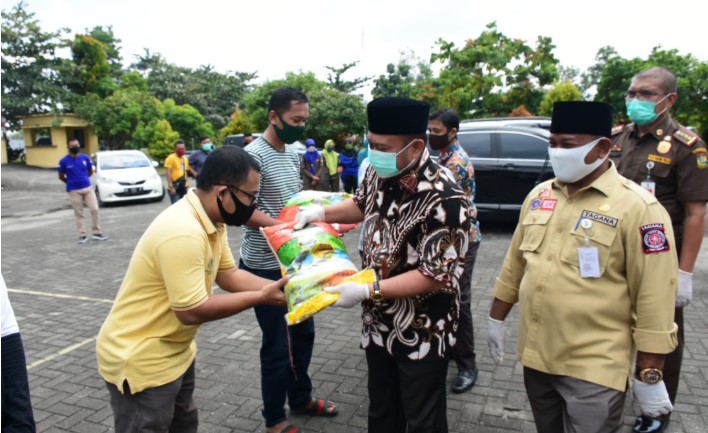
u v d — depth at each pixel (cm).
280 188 277
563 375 188
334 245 200
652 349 175
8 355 173
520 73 1892
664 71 253
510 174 808
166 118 3116
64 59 2953
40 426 308
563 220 192
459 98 1831
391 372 213
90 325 479
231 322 473
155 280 186
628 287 182
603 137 180
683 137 251
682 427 287
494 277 593
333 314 491
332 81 3178
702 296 512
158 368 191
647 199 178
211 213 194
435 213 183
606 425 179
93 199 884
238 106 4166
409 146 182
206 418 312
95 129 2920
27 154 3003
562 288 187
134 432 193
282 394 279
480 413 309
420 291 183
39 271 686
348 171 1187
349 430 297
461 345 333
